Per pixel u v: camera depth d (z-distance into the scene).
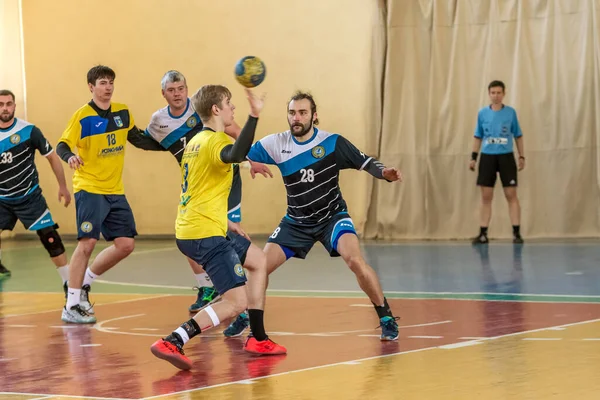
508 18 17.27
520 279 11.04
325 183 7.43
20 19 20.73
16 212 10.62
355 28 18.50
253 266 6.96
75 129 9.07
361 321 8.31
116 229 9.34
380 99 18.14
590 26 16.69
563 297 9.35
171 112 9.49
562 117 16.97
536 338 6.98
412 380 5.63
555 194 17.05
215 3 19.47
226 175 6.71
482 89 17.53
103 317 9.30
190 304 10.05
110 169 9.31
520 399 5.02
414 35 17.94
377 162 7.38
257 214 19.36
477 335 7.25
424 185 17.95
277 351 6.84
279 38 19.06
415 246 16.27
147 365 6.61
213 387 5.70
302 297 10.16
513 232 16.39
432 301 9.41
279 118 19.09
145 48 19.95
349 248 7.23
